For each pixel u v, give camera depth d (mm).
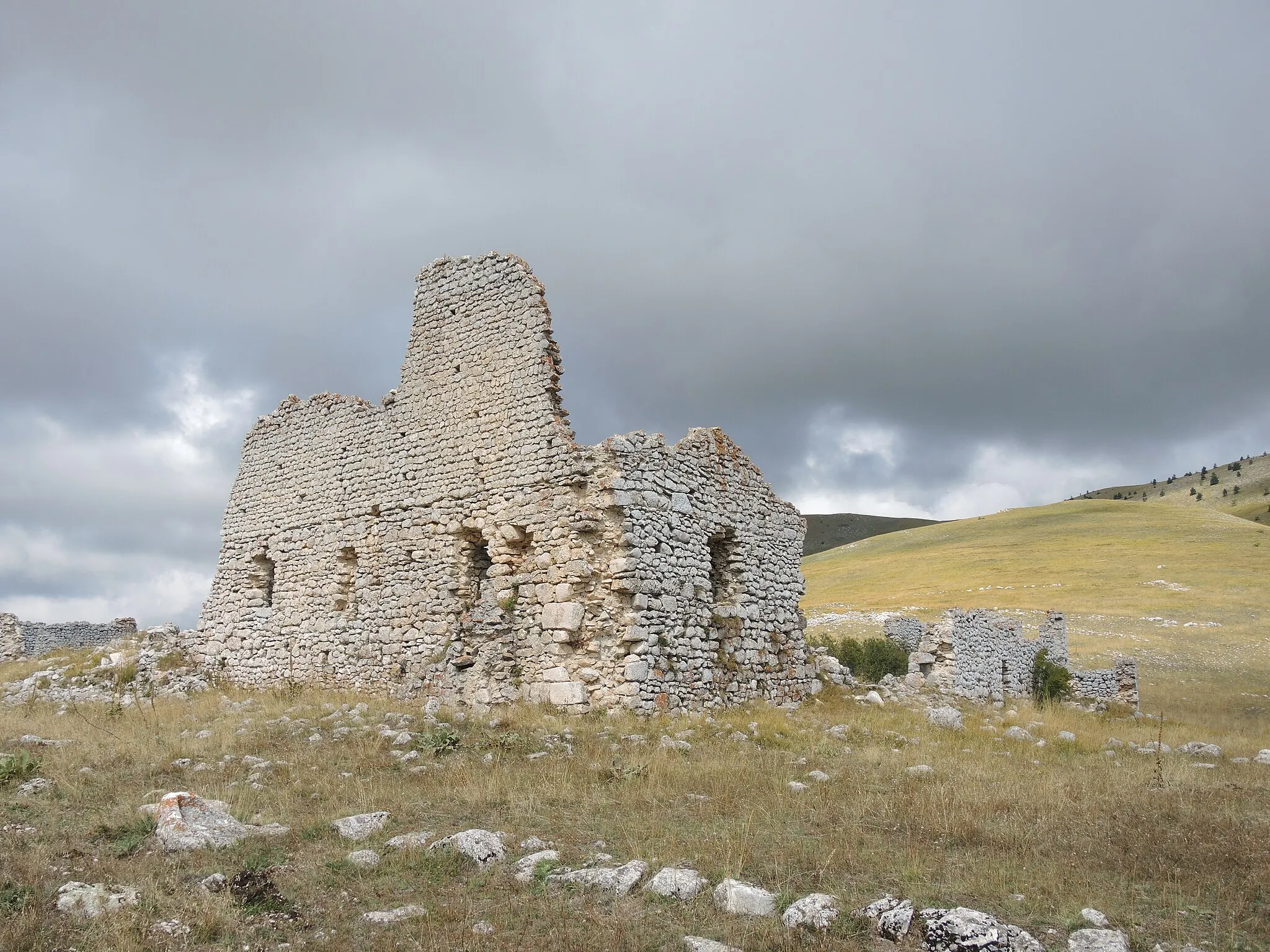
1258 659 47438
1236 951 6473
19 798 10336
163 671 26500
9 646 39969
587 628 18156
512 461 20062
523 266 20844
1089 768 14047
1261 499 186875
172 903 7016
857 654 37312
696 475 20750
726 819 9844
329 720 16516
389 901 7289
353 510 23781
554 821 9695
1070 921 6914
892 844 9047
